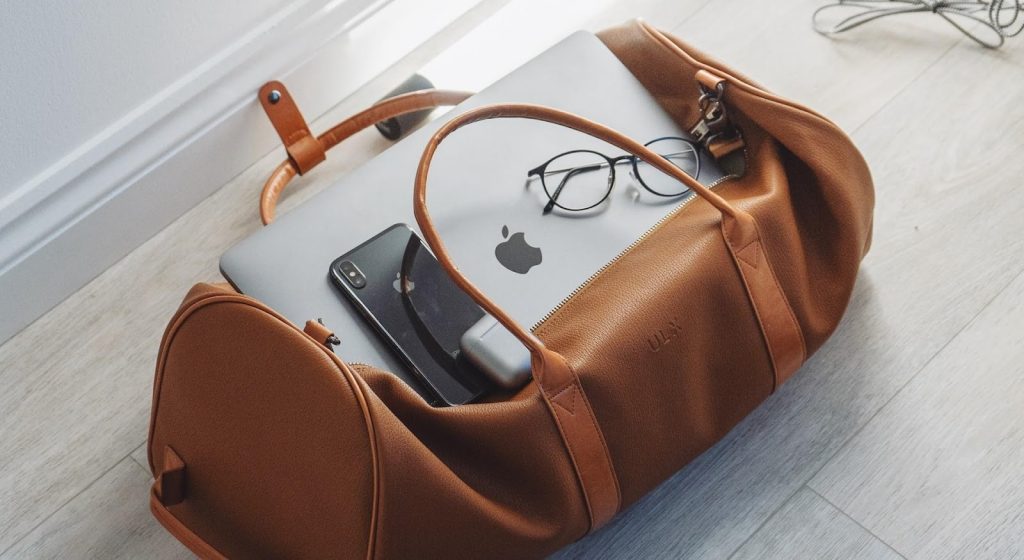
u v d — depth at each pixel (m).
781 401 1.02
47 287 1.14
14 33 0.96
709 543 0.94
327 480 0.71
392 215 0.91
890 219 1.12
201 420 0.78
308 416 0.71
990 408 0.99
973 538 0.92
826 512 0.94
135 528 0.99
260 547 0.77
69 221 1.11
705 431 0.89
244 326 0.75
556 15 1.37
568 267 0.88
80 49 1.02
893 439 0.98
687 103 0.99
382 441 0.69
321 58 1.24
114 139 1.09
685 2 1.36
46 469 1.04
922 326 1.05
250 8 1.13
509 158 0.94
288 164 1.18
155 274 1.18
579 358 0.80
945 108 1.21
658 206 0.93
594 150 0.95
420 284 0.87
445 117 0.97
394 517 0.70
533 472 0.79
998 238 1.10
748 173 0.96
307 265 0.88
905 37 1.29
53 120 1.04
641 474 0.86
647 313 0.83
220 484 0.78
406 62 1.35
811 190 0.95
